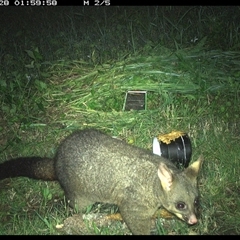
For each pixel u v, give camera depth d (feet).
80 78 3.73
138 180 2.40
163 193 2.34
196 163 2.40
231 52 3.89
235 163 2.87
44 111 3.43
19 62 4.06
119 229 2.45
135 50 4.06
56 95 3.58
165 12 4.73
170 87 3.50
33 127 3.29
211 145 3.00
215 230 2.44
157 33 4.33
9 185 2.87
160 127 3.18
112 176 2.44
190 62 3.75
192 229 2.43
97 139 2.55
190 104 3.40
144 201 2.38
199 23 4.35
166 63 3.77
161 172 2.30
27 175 2.73
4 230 2.48
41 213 2.64
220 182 2.76
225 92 3.44
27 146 3.13
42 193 2.74
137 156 2.45
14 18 4.98
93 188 2.49
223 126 3.17
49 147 3.14
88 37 4.33
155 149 2.74
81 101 3.49
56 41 4.35
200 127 3.17
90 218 2.54
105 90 3.56
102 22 4.65
